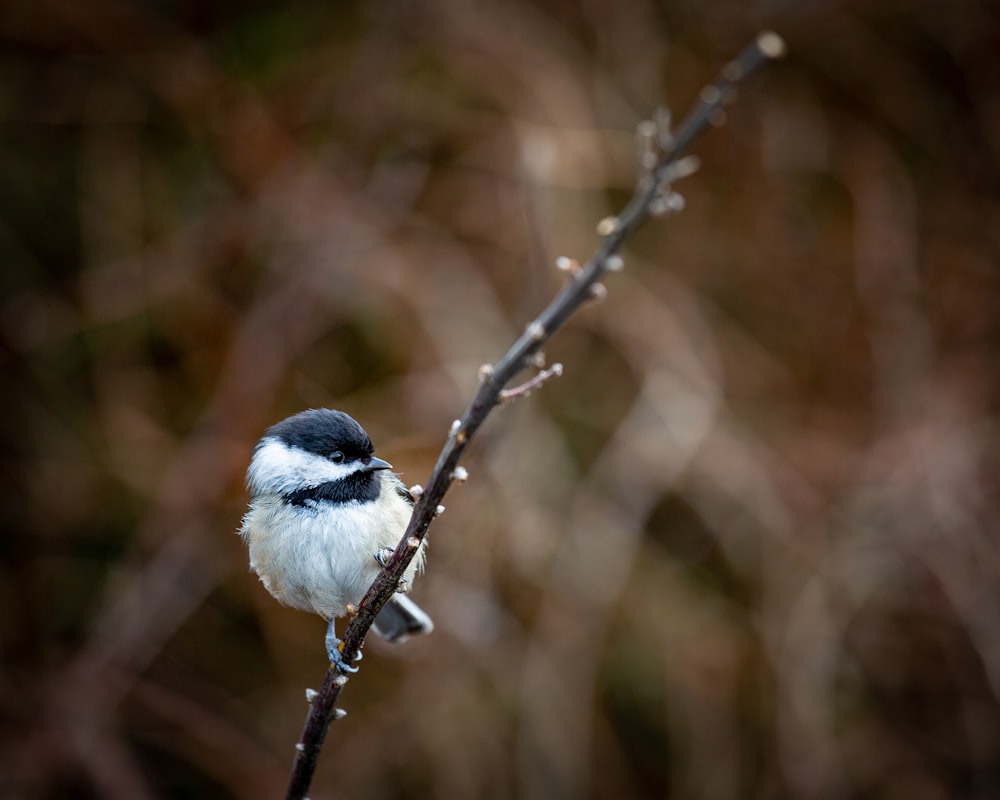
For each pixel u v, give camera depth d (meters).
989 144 11.98
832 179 11.78
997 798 10.30
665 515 10.69
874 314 11.34
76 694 9.78
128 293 10.55
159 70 10.88
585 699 9.77
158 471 10.38
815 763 9.97
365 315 10.18
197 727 10.00
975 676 10.55
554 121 10.54
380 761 9.79
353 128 10.77
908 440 10.91
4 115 10.93
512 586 9.75
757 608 10.41
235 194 10.64
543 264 10.07
